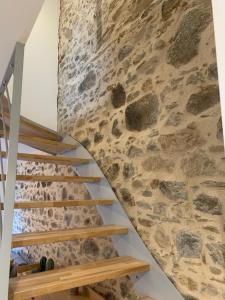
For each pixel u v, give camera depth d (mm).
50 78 4129
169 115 1906
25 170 4641
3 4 1256
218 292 1425
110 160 2549
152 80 2119
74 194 3148
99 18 3094
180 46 1887
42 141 2775
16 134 1439
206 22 1708
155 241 1875
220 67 766
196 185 1631
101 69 2910
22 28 1426
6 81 1854
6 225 1318
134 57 2381
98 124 2842
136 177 2164
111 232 1937
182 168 1745
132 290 2070
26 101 4020
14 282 1410
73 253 3016
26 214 4508
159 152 1955
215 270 1453
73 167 3109
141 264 1798
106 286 2412
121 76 2537
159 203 1894
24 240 1475
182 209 1705
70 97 3596
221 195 1477
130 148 2281
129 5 2553
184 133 1764
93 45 3154
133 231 2031
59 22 4426
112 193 2385
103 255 2492
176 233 1723
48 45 4273
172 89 1912
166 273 1745
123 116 2432
